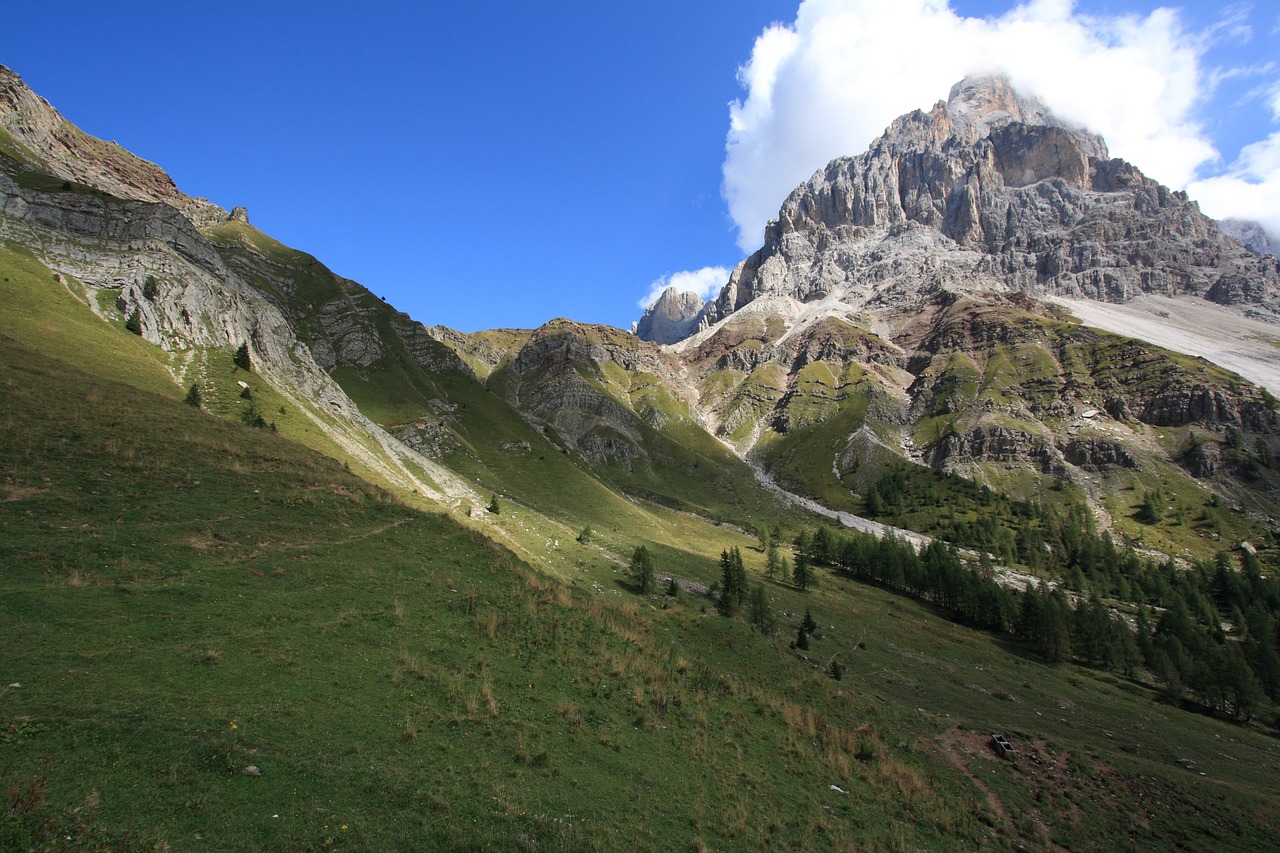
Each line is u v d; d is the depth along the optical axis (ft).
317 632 95.30
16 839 44.52
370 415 542.57
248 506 137.08
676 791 87.81
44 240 317.63
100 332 256.11
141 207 374.84
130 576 96.22
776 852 81.10
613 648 130.11
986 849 108.06
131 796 52.39
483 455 589.73
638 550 320.09
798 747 120.78
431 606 117.39
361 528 146.51
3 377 155.22
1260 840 143.43
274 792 58.34
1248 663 379.76
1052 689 327.88
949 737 167.63
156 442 153.28
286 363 394.11
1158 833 137.80
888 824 103.96
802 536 594.65
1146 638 398.21
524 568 157.79
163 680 71.77
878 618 416.87
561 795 75.25
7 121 483.51
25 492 112.27
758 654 176.86
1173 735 276.41
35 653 70.44
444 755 74.69
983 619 446.19
